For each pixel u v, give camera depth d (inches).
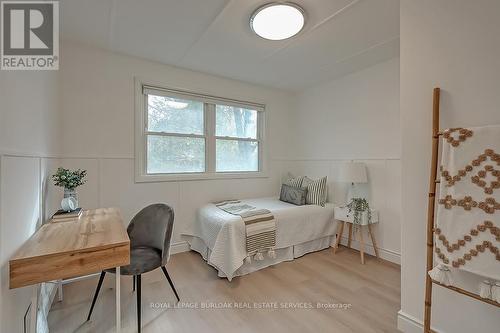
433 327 58.1
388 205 112.3
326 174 143.9
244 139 148.9
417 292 61.7
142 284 89.5
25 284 41.4
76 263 45.6
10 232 44.1
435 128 55.4
